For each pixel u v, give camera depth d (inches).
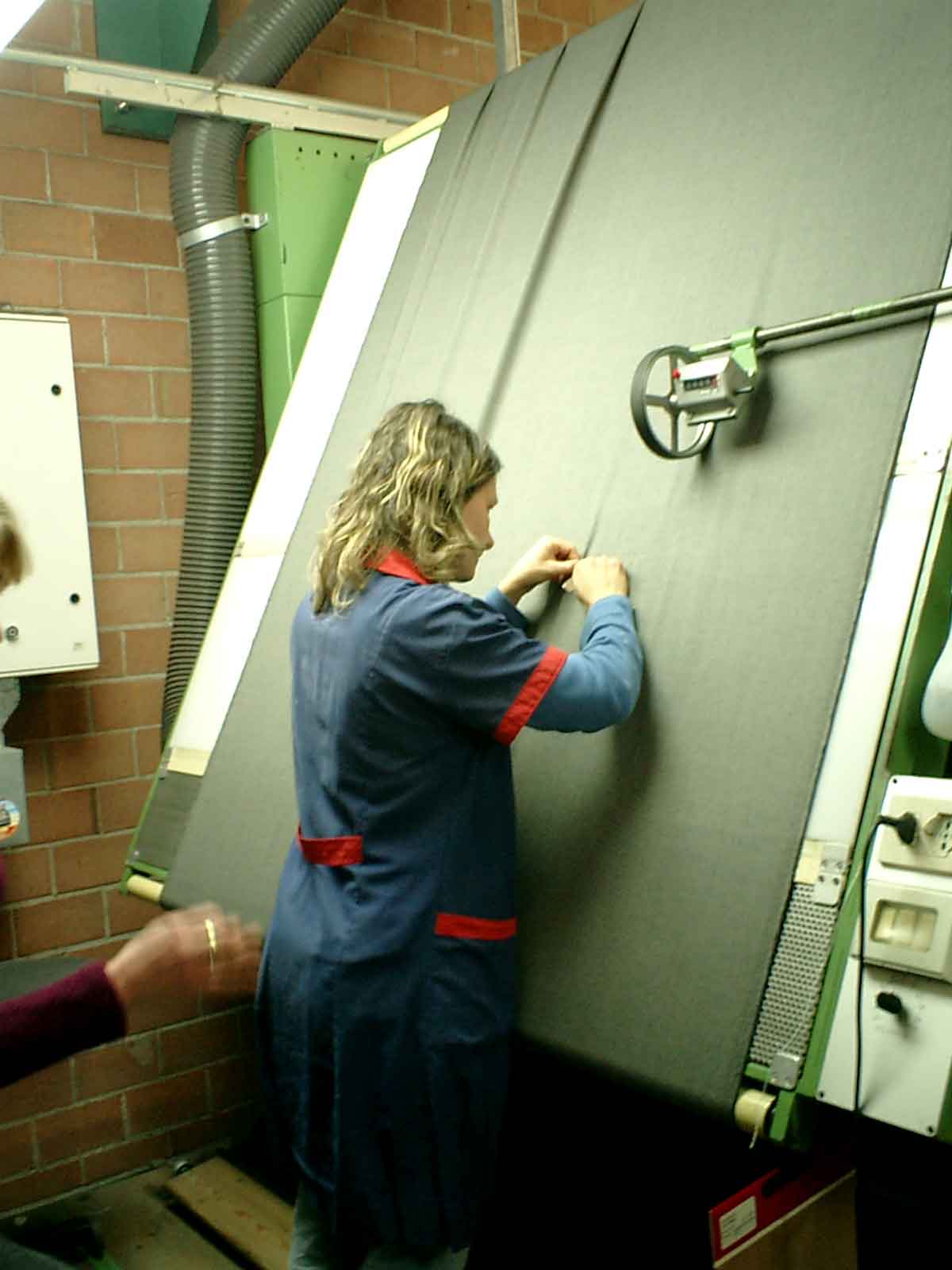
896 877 49.3
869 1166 54.7
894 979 48.4
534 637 68.2
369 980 53.2
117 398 108.1
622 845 59.7
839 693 54.9
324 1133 56.4
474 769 55.2
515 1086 88.1
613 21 88.4
